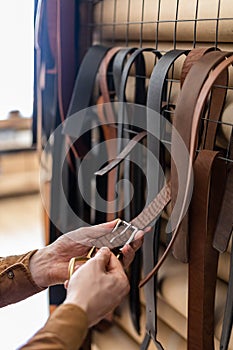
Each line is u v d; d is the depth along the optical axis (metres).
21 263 0.92
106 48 1.07
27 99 2.93
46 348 0.57
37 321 1.84
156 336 1.01
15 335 1.75
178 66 0.94
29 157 3.25
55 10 1.17
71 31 1.18
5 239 2.60
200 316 0.86
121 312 1.23
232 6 0.85
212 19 0.88
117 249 0.84
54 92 1.27
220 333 0.88
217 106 0.84
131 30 1.13
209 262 0.84
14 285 0.92
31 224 2.81
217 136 0.88
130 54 1.00
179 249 0.85
